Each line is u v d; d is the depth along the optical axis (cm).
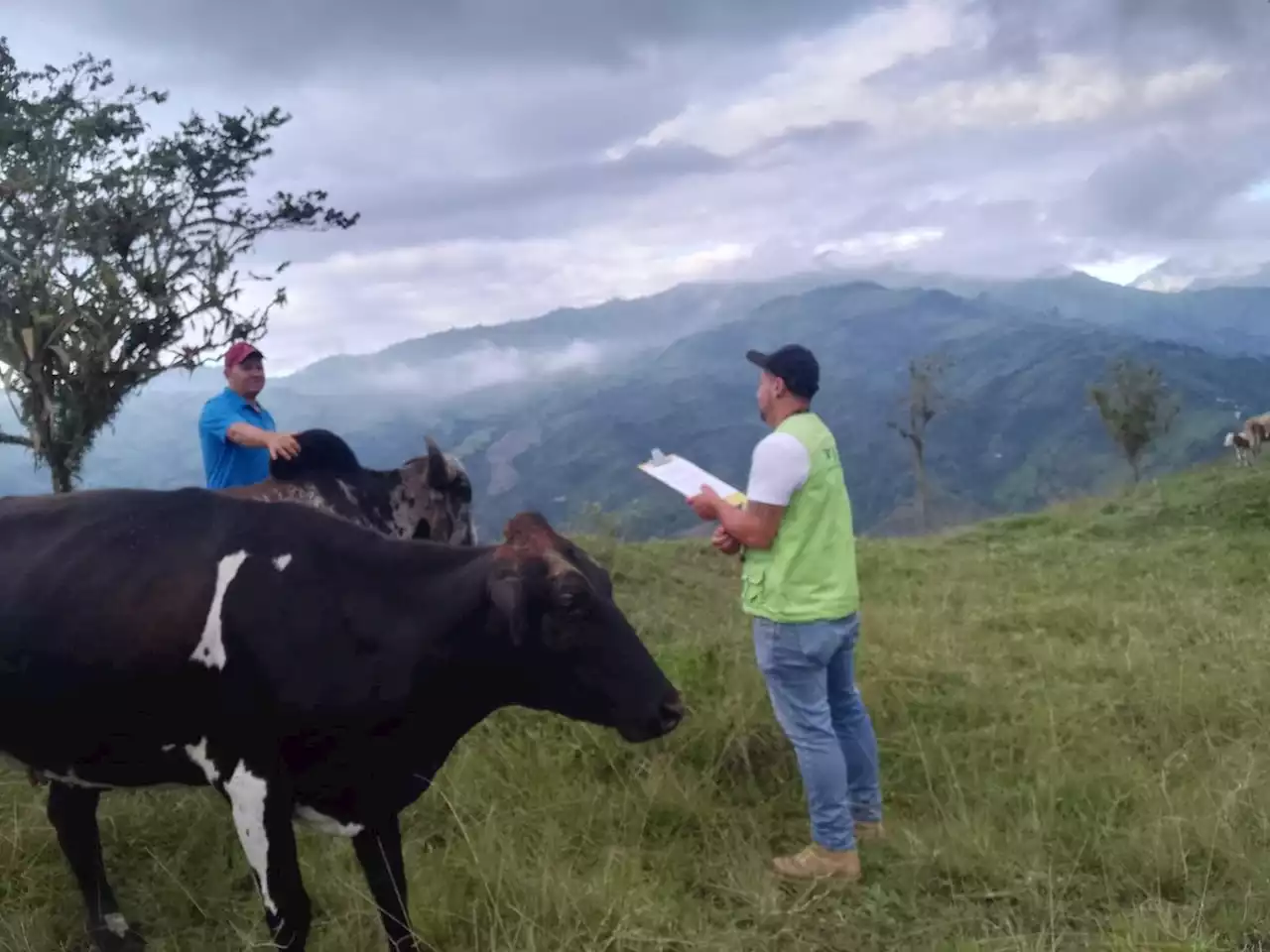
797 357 454
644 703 374
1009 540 1609
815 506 440
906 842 480
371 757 364
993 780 539
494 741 566
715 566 1205
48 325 600
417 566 372
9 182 601
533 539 379
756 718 584
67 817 414
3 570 362
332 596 360
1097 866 460
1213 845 448
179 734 357
